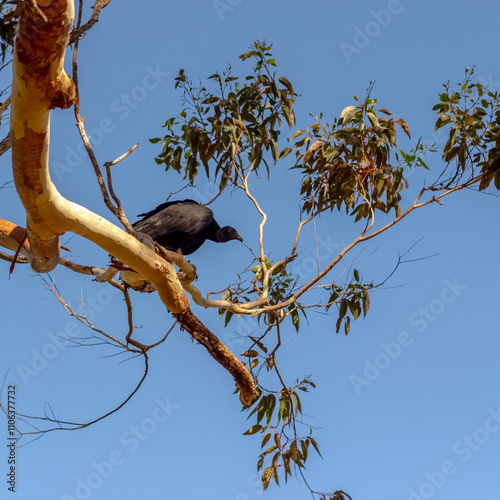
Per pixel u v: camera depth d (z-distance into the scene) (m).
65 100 4.66
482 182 8.49
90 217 6.04
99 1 7.77
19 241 6.83
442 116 8.54
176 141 8.59
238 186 8.66
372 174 8.61
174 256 6.93
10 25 7.74
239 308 7.54
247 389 7.17
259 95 8.47
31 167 5.20
